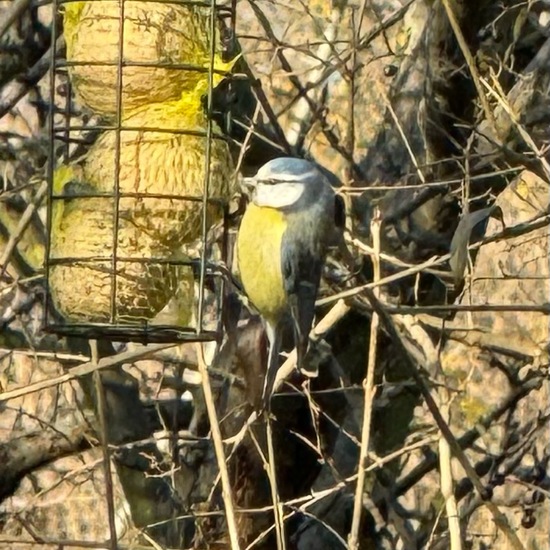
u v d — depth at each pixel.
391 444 13.15
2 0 13.71
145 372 14.38
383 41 13.80
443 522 13.45
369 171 12.60
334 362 12.48
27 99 14.45
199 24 9.12
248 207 10.00
